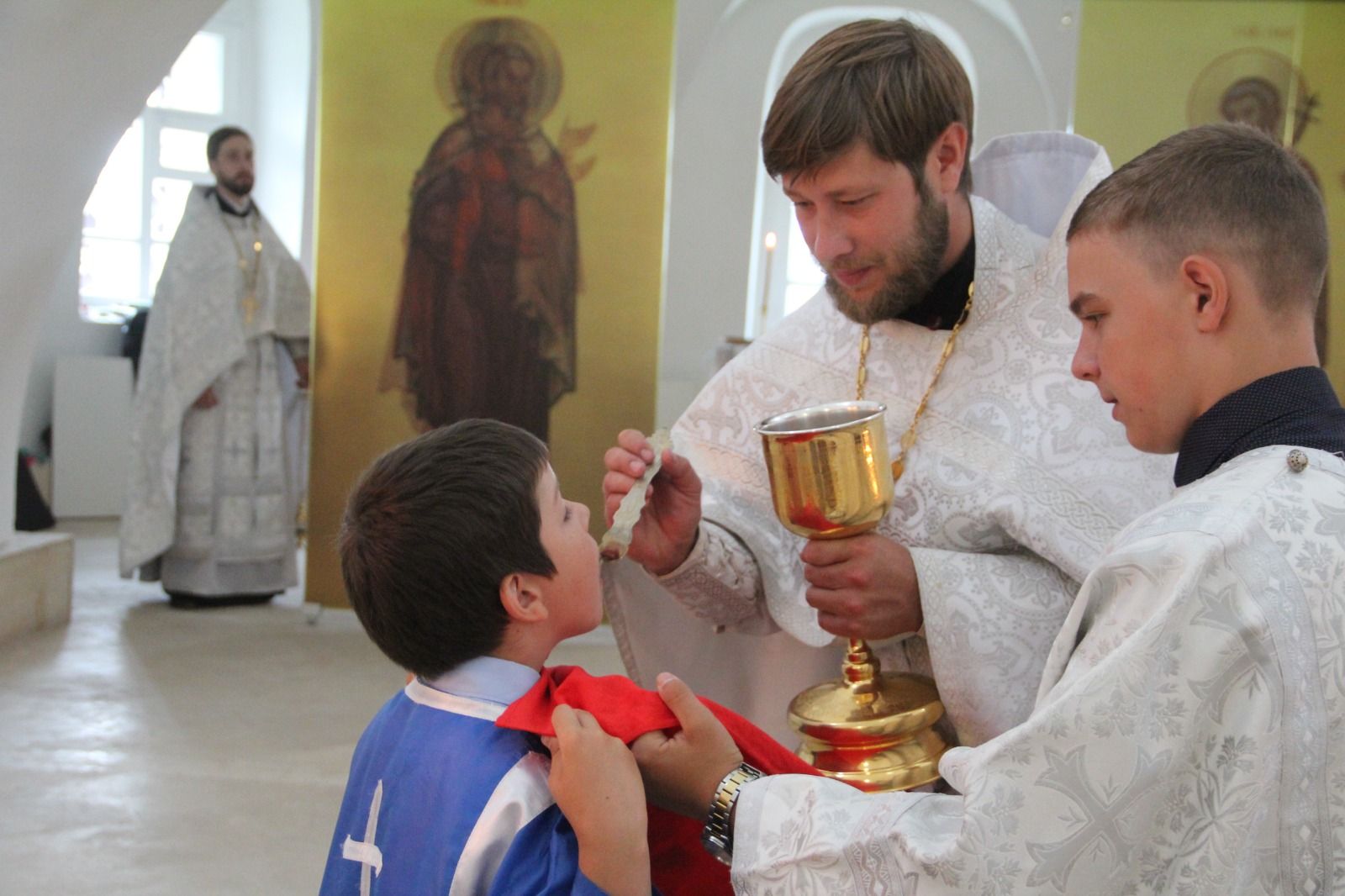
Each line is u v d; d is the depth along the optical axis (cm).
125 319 923
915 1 887
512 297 568
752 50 888
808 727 162
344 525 127
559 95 566
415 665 125
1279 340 105
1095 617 103
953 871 96
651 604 206
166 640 528
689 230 905
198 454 589
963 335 192
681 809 123
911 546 185
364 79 564
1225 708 94
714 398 212
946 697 167
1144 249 106
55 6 396
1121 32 632
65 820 327
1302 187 105
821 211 172
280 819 332
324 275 566
